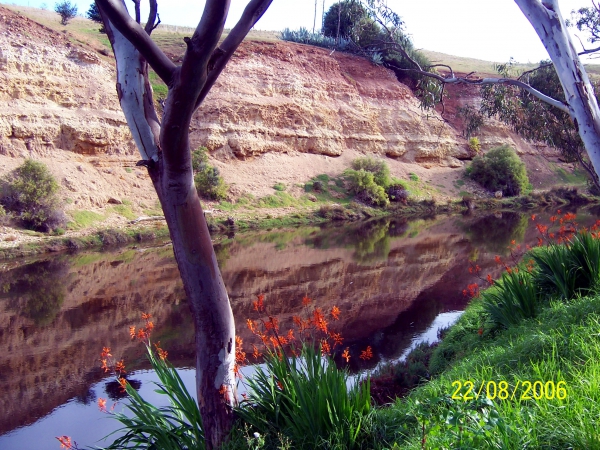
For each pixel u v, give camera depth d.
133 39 3.37
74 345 10.80
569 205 36.16
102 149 28.03
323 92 39.78
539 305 6.77
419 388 5.92
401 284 15.42
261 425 4.01
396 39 9.30
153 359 4.56
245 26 3.71
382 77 43.94
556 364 4.28
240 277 16.70
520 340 5.54
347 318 11.91
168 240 23.95
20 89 26.23
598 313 5.14
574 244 6.99
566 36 6.01
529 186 40.59
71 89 28.28
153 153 4.06
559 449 2.82
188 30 48.12
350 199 34.28
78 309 13.50
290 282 15.96
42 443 6.79
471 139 42.81
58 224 22.58
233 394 4.17
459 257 19.22
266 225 28.56
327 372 4.05
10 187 22.50
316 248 22.12
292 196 32.88
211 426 4.07
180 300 14.34
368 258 19.69
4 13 28.36
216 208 29.59
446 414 3.43
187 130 3.74
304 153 37.44
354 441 3.74
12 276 17.09
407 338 10.30
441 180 39.84
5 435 7.02
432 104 9.40
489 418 3.08
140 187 28.11
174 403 4.35
